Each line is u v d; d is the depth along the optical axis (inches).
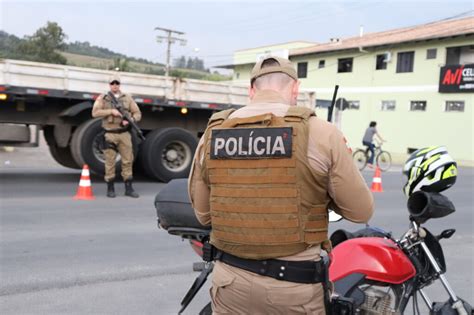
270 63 89.9
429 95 1117.7
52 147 455.2
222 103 472.1
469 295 188.9
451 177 104.6
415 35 1171.3
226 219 84.6
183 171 442.6
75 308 164.4
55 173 487.8
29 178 443.5
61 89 395.2
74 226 270.5
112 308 165.6
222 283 86.4
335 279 111.5
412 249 113.7
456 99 1065.5
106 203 336.2
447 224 325.7
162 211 113.8
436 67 1104.8
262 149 81.4
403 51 1171.3
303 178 80.3
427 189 106.7
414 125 1151.6
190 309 168.1
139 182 437.4
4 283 183.5
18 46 1967.3
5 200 332.8
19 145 411.2
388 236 123.2
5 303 166.2
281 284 82.0
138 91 430.3
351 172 82.0
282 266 81.8
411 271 112.2
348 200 83.7
